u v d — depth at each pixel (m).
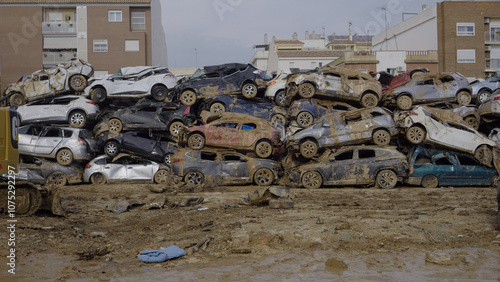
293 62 56.25
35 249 6.63
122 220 9.40
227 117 18.83
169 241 7.10
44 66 45.88
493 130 18.25
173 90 21.64
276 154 19.83
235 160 17.91
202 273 5.36
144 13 47.62
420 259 5.90
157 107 20.95
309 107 19.77
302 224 7.97
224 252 6.38
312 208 10.34
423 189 15.41
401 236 7.04
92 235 7.62
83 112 20.94
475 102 22.91
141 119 20.47
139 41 46.81
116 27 46.56
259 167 17.31
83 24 46.28
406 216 8.87
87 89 22.36
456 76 21.34
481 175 16.50
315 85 20.34
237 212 9.90
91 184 19.41
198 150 17.34
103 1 46.41
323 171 16.08
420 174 16.31
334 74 20.69
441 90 21.06
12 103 22.22
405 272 5.32
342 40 63.22
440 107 21.41
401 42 54.00
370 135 17.38
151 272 5.43
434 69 45.53
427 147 17.62
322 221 8.00
